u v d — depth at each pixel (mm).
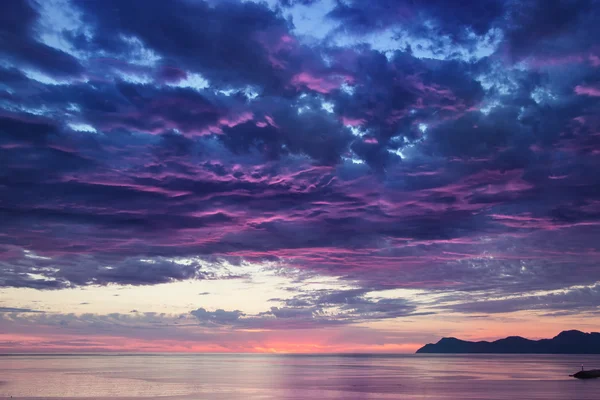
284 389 117625
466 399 96688
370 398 98750
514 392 109875
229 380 147000
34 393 107062
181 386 125125
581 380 145250
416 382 140000
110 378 152750
